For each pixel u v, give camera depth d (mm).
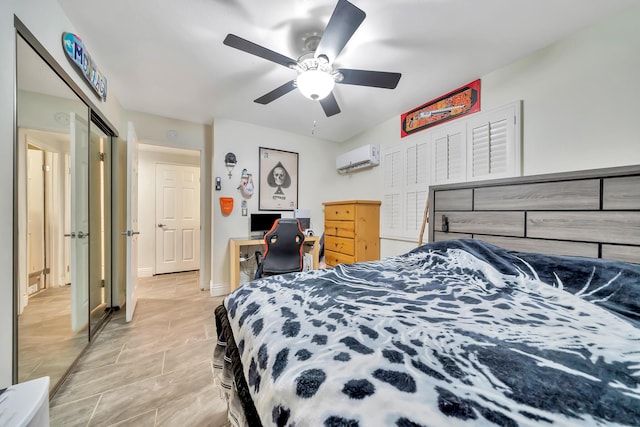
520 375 503
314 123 3211
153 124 2936
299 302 963
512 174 1900
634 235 1199
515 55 1822
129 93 2395
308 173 3717
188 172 4344
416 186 2715
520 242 1636
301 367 566
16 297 1019
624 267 968
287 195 3535
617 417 403
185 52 1764
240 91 2338
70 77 1499
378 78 1615
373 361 556
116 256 2561
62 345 1675
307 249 3691
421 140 2646
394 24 1503
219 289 3041
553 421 393
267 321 818
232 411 773
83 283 1828
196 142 3207
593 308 843
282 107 2719
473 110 2164
